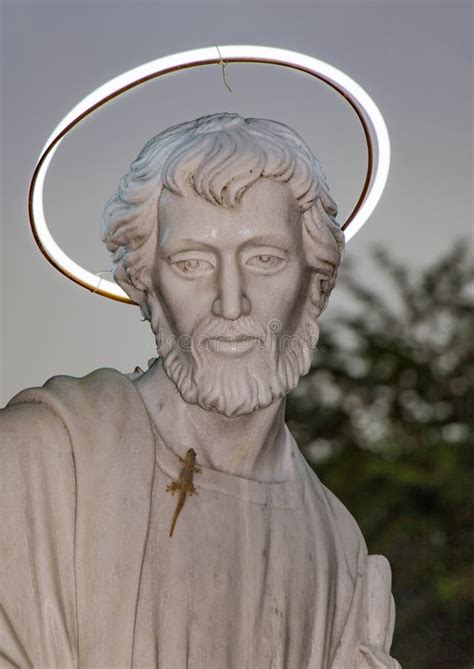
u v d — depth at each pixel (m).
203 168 8.02
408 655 14.72
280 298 8.18
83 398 8.24
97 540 7.90
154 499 8.16
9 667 7.65
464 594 14.87
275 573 8.38
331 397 15.66
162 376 8.52
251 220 8.05
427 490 15.27
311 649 8.48
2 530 7.86
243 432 8.38
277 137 8.23
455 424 15.61
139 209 8.24
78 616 7.83
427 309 15.70
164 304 8.31
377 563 8.93
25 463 7.98
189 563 8.14
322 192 8.35
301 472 8.77
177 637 8.02
